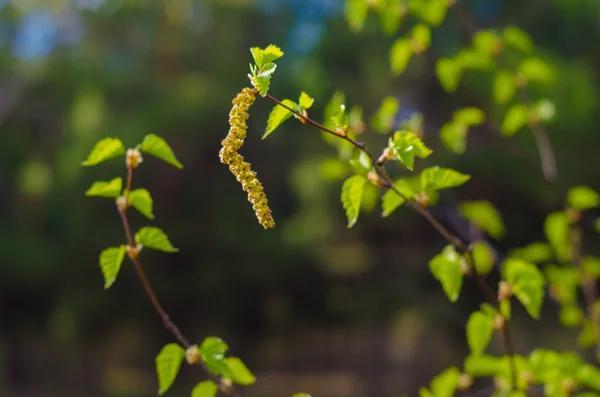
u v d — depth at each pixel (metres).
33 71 21.92
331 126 2.26
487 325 2.23
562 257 3.08
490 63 3.15
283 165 21.95
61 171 20.58
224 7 22.89
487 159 15.30
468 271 2.13
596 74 18.53
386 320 20.91
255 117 20.66
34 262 19.62
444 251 2.16
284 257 20.45
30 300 20.67
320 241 20.72
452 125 3.09
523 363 2.41
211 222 20.69
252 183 1.42
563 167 15.40
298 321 21.61
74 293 20.05
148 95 21.00
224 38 23.33
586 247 12.43
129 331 21.30
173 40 22.97
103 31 23.50
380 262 20.28
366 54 20.34
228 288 20.38
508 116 3.19
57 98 22.52
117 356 21.64
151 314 20.20
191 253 20.14
